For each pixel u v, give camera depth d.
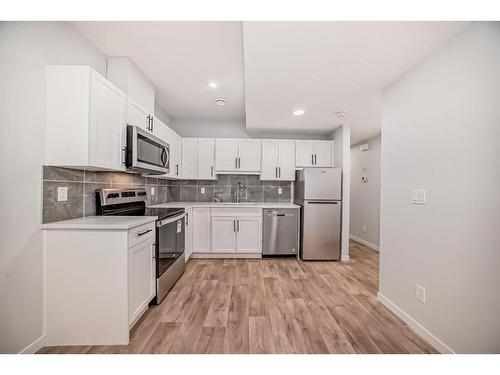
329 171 3.69
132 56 2.26
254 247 3.73
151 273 2.07
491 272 1.27
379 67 1.92
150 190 3.37
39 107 1.53
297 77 2.12
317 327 1.85
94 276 1.60
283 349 1.59
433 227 1.66
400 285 2.01
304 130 4.15
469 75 1.40
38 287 1.54
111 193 2.26
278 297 2.37
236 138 4.18
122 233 1.60
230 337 1.71
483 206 1.31
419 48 1.65
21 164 1.42
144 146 2.28
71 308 1.60
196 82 2.83
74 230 1.59
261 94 2.51
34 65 1.50
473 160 1.37
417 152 1.83
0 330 1.33
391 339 1.72
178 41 2.02
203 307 2.15
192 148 4.03
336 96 2.56
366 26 1.43
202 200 4.31
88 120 1.58
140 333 1.75
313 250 3.65
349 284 2.73
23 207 1.44
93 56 2.06
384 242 2.24
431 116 1.69
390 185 2.16
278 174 4.11
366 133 4.26
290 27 1.45
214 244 3.70
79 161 1.58
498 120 1.24
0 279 1.32
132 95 2.36
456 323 1.47
